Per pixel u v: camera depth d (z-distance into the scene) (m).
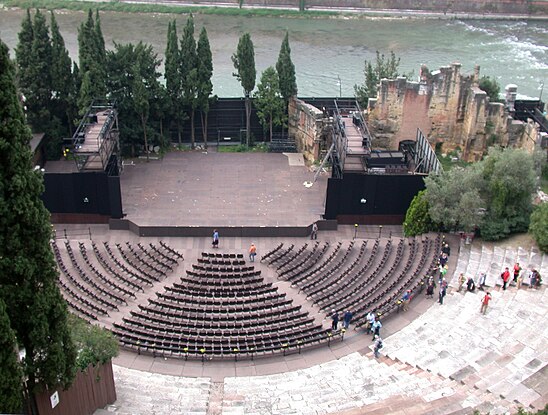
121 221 59.19
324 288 50.06
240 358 43.75
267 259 54.88
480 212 55.34
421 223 56.78
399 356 42.44
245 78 72.25
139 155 72.00
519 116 76.19
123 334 44.19
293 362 43.62
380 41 136.25
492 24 152.75
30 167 27.67
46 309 28.92
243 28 143.88
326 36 139.00
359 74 114.00
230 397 37.75
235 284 50.06
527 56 128.38
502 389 35.88
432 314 47.53
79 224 60.09
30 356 29.58
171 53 70.00
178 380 41.00
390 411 34.09
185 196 63.66
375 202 60.22
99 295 49.09
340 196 59.66
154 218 59.53
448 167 71.50
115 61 68.44
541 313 45.16
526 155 55.44
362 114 67.69
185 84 71.19
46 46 66.88
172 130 75.69
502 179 54.88
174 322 45.25
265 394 38.34
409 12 158.12
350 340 45.75
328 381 39.75
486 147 72.06
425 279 50.56
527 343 41.25
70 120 69.56
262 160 72.06
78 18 147.62
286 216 60.62
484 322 44.78
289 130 75.06
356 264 53.72
